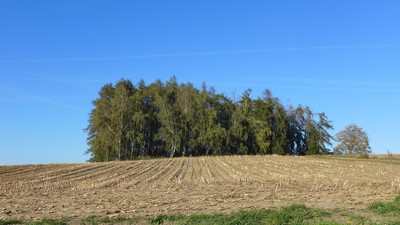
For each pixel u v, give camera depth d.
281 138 99.75
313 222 15.58
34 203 21.66
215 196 24.42
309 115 101.94
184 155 95.25
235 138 95.81
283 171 50.25
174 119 93.12
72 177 43.41
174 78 101.44
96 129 91.69
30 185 34.16
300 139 103.06
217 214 16.67
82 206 20.33
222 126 97.69
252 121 97.19
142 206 20.16
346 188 29.23
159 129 93.88
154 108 96.62
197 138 94.12
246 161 69.38
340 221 15.55
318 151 101.38
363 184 32.62
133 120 90.44
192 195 25.19
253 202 21.55
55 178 42.09
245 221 15.41
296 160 70.69
